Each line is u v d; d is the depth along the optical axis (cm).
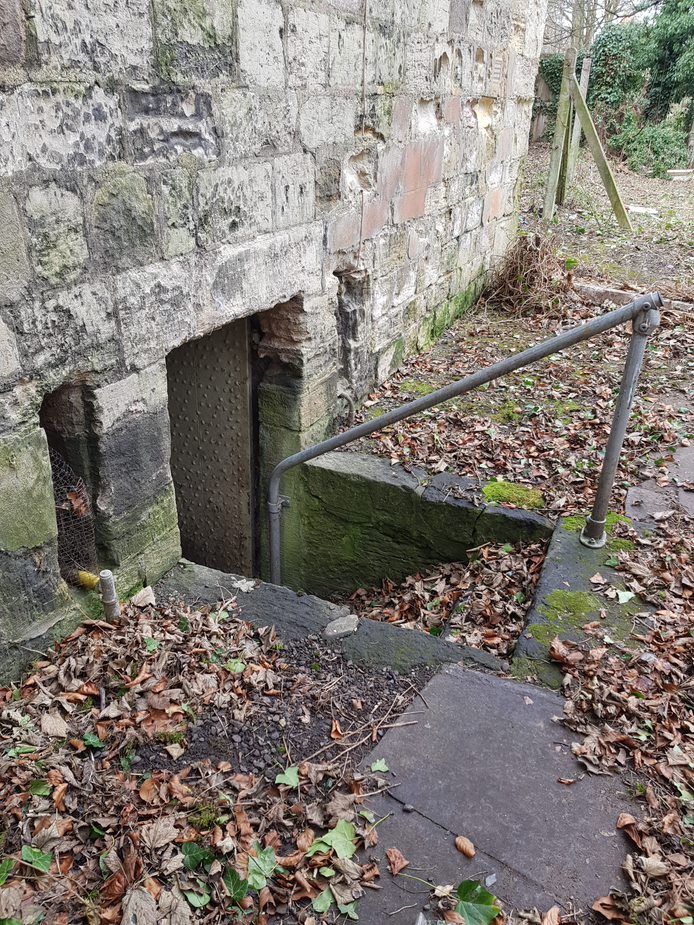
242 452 369
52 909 150
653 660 225
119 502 236
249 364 351
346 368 394
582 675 221
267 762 191
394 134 383
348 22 313
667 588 259
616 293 580
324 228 334
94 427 221
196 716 203
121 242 215
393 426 390
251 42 254
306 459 327
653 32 1494
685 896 157
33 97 177
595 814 179
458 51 444
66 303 199
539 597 256
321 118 310
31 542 204
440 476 343
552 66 1548
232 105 251
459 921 150
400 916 153
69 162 191
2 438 188
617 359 477
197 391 366
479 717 207
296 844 168
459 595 300
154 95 216
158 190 225
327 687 218
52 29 178
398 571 355
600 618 245
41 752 186
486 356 486
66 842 164
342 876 160
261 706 209
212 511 391
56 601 218
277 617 246
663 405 409
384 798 181
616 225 844
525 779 188
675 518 301
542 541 304
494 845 170
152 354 237
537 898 158
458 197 503
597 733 201
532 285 582
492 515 313
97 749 190
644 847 168
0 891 152
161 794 177
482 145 528
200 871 160
